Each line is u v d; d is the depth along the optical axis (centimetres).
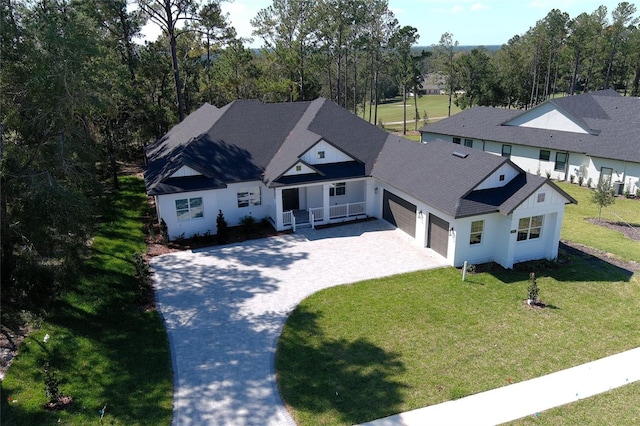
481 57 7212
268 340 1602
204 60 5916
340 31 5716
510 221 2111
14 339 1574
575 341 1585
